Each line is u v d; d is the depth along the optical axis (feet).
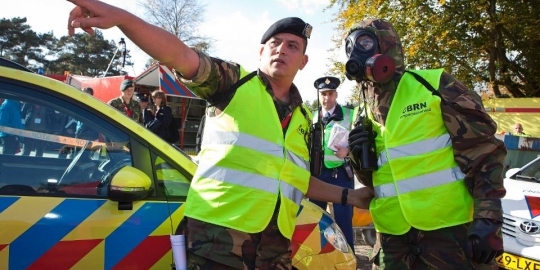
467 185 6.34
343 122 14.93
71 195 7.08
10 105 7.13
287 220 6.39
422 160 6.34
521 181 16.29
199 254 5.86
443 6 46.57
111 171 7.49
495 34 48.03
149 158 7.78
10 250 6.43
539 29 44.75
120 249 7.07
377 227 6.98
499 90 55.93
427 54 48.24
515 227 13.82
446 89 6.34
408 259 6.57
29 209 6.71
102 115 7.66
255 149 6.05
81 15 5.21
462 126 6.12
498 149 6.16
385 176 6.72
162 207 7.51
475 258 5.98
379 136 6.85
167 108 25.53
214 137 6.17
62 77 42.47
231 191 5.94
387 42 6.56
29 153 7.14
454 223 6.25
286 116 6.56
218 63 5.98
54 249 6.66
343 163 14.87
